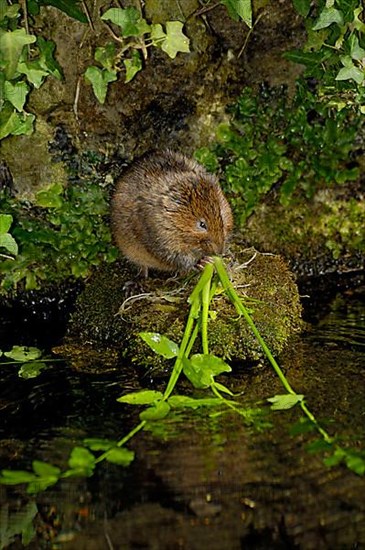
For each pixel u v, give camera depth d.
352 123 8.94
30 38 6.83
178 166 7.98
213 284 7.30
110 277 8.52
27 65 7.12
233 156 8.91
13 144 8.43
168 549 4.86
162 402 6.42
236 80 8.69
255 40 8.50
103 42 8.02
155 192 7.80
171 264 7.93
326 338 7.69
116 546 4.91
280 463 5.59
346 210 9.26
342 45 7.46
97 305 8.12
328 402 6.45
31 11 7.42
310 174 9.09
